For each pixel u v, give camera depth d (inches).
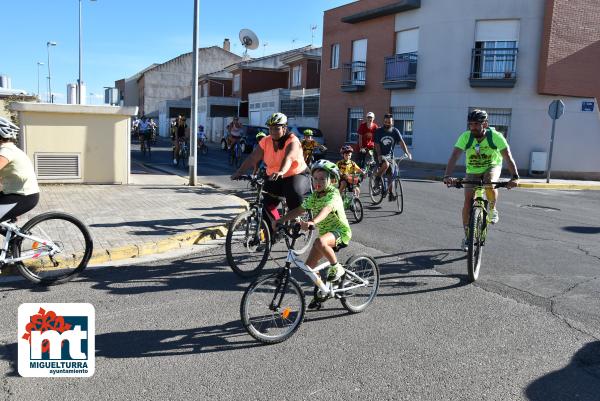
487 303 208.7
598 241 332.2
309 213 253.4
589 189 693.3
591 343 172.9
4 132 198.1
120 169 496.7
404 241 314.2
